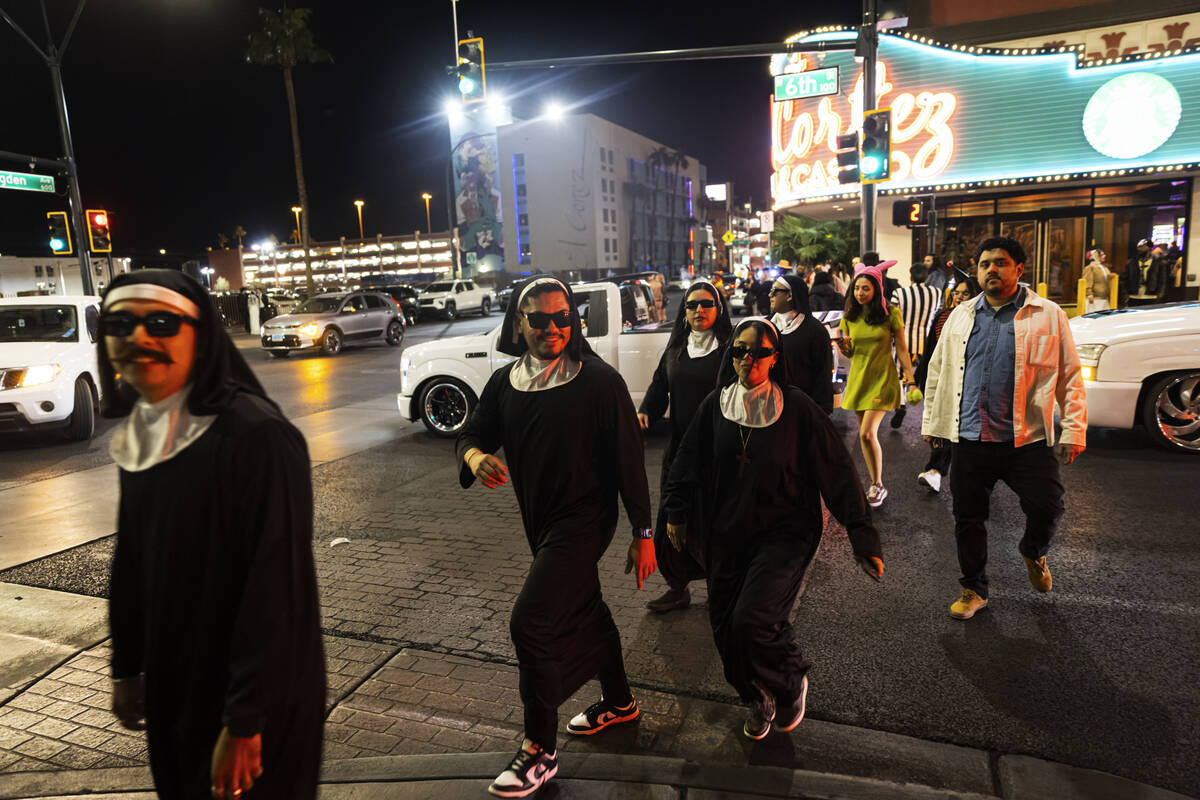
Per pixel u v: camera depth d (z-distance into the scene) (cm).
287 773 160
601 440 266
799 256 2367
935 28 1728
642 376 822
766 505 281
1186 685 314
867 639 366
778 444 275
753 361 271
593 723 294
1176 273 1531
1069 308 1650
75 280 6400
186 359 156
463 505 627
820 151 1741
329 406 1145
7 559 526
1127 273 1482
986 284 370
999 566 450
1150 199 1559
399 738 298
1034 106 1513
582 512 267
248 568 155
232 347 165
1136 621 373
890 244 1752
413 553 514
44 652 384
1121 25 1588
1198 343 651
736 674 276
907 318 804
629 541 526
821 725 296
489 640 383
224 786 150
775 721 288
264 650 151
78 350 944
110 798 270
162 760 166
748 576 276
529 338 263
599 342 831
